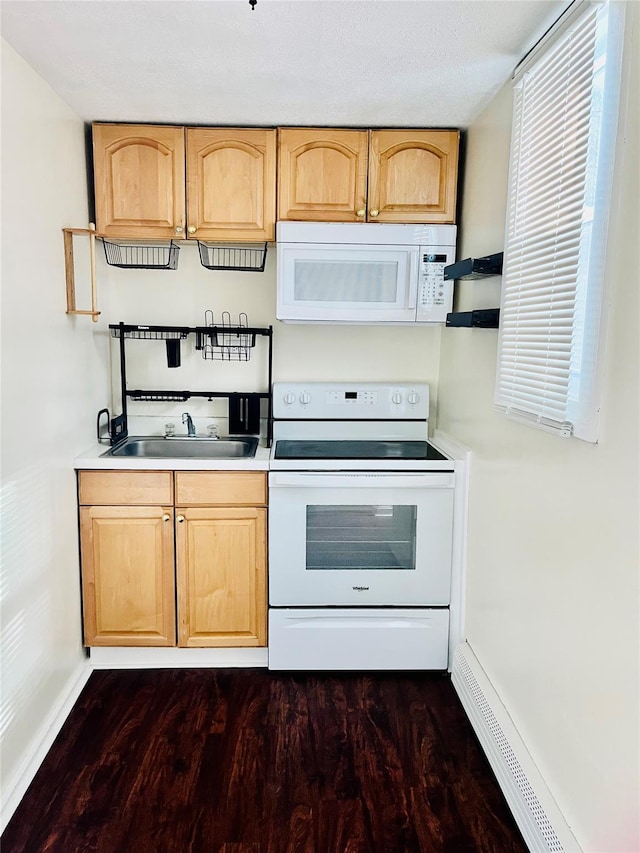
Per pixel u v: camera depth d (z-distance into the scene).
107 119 2.32
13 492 1.73
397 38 1.66
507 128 1.96
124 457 2.34
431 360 2.90
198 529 2.33
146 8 1.51
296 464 2.30
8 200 1.69
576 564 1.41
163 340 2.79
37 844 1.60
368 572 2.35
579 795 1.38
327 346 2.86
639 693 1.14
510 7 1.49
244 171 2.40
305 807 1.74
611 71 1.24
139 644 2.39
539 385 1.56
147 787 1.80
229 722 2.10
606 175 1.25
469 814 1.72
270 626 2.37
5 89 1.67
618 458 1.22
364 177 2.41
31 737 1.86
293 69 1.86
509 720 1.84
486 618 2.09
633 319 1.17
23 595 1.80
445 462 2.31
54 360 2.06
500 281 2.01
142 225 2.41
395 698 2.26
